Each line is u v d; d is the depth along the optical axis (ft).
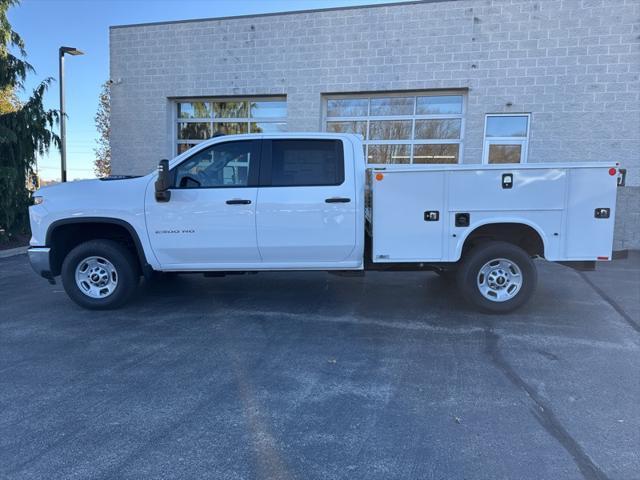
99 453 9.24
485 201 16.97
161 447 9.43
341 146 17.70
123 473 8.63
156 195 17.12
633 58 34.50
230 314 18.42
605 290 22.27
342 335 16.03
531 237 17.85
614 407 11.05
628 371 13.08
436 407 11.07
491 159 38.24
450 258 17.30
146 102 44.98
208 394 11.71
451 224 17.12
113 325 17.10
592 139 35.88
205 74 43.34
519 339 15.62
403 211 17.13
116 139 46.01
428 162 40.50
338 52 40.22
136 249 19.08
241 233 17.57
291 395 11.66
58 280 24.82
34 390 11.96
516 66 36.76
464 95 38.99
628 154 35.27
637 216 33.83
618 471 8.65
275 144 17.74
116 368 13.32
